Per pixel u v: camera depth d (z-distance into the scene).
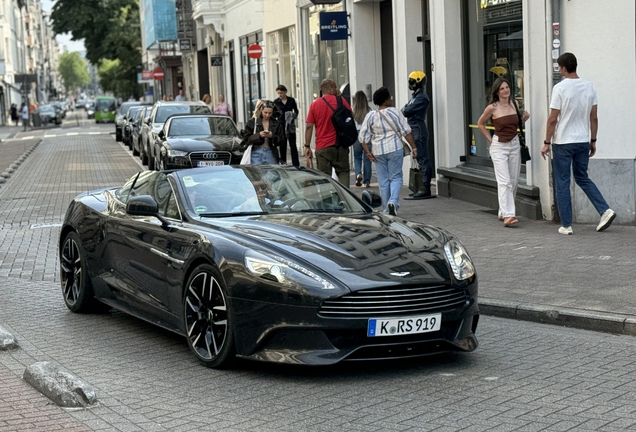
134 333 8.16
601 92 12.05
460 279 6.63
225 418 5.65
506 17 14.49
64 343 7.86
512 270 9.68
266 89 31.62
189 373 6.74
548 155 12.59
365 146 13.20
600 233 11.48
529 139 13.05
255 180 8.05
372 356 6.39
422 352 6.50
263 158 14.27
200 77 49.41
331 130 13.58
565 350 7.09
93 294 8.80
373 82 20.64
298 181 8.17
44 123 80.44
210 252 6.73
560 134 11.34
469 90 16.08
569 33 12.29
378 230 7.05
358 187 17.70
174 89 62.44
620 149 11.99
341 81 22.64
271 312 6.30
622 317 7.58
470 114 16.12
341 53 22.44
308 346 6.23
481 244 11.27
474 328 6.86
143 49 76.44
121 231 8.10
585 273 9.29
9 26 99.94
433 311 6.44
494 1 14.88
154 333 8.14
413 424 5.42
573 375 6.39
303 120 26.36
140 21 78.88
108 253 8.34
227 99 39.84
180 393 6.24
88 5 80.50
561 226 11.84
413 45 17.69
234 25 36.53
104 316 8.92
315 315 6.18
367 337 6.27
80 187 21.39
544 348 7.18
